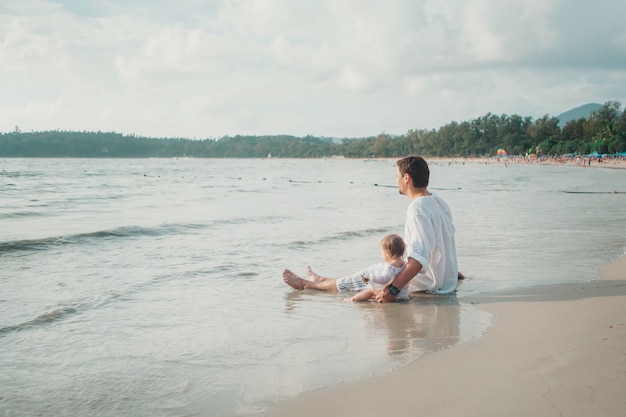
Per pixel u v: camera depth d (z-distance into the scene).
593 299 4.65
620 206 16.91
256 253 7.61
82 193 23.06
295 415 2.42
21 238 8.40
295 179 47.38
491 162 164.00
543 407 2.39
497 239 9.00
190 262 6.86
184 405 2.57
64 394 2.72
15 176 44.81
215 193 24.47
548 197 22.36
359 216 13.21
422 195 5.32
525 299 4.76
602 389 2.58
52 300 4.78
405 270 4.82
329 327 4.02
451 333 3.75
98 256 7.21
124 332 3.87
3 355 3.35
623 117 132.88
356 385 2.77
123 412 2.50
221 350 3.45
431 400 2.54
